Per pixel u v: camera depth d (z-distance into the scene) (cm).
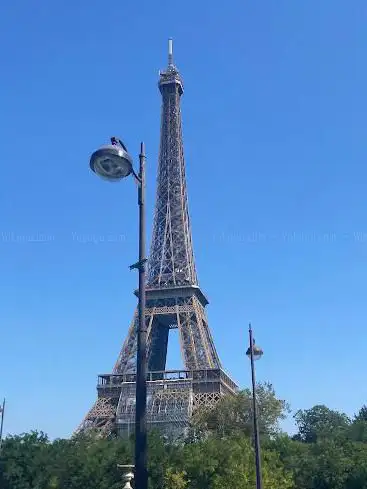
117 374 18088
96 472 11981
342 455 13225
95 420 17250
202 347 18325
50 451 13425
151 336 18988
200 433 15812
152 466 11912
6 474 12875
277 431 15825
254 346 6631
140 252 3030
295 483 12925
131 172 2928
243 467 11469
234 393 19438
